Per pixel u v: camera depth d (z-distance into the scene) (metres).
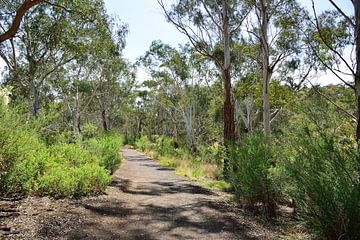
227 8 16.42
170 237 5.88
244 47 22.16
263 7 15.04
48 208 6.78
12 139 6.95
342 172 4.90
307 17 13.62
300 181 5.32
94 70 33.59
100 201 8.18
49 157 9.30
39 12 20.66
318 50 13.26
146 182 13.76
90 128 18.47
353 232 4.86
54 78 31.94
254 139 8.52
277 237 6.13
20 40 22.25
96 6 13.62
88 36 21.77
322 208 5.04
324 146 5.07
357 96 5.95
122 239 5.56
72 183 8.08
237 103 27.91
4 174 7.02
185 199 9.61
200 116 42.88
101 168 9.30
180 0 17.53
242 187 8.28
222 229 6.55
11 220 5.72
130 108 58.41
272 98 20.47
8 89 7.77
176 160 23.95
